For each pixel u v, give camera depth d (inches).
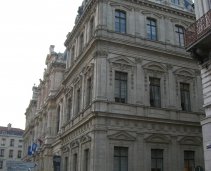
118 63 1333.7
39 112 2790.4
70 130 1545.3
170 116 1365.7
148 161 1258.0
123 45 1362.0
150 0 1517.0
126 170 1223.5
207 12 821.9
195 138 1386.6
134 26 1440.7
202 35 784.9
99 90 1259.2
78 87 1583.4
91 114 1226.0
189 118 1408.7
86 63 1460.4
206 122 818.2
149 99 1355.8
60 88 2113.7
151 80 1401.3
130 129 1259.2
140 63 1379.2
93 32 1460.4
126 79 1344.7
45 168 2214.6
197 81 1498.5
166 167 1288.1
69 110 1766.7
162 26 1515.7
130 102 1306.6
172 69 1453.0
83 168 1310.3
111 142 1212.5
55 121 2314.2
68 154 1582.2
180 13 1573.6
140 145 1261.1
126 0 1456.7
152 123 1311.5
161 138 1312.7
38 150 2554.1
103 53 1309.1
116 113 1238.3
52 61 2549.2
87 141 1283.2
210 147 792.3
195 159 1362.0
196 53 856.3
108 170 1177.4
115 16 1425.9
